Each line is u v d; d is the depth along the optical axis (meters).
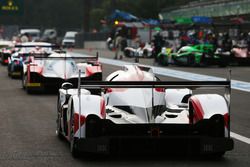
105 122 28.50
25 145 33.59
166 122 29.22
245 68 118.12
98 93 38.06
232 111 51.81
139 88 31.22
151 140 28.14
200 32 162.38
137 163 28.47
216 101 29.34
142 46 176.00
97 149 27.70
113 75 34.94
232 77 93.44
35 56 66.69
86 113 28.34
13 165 28.11
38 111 50.41
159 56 125.88
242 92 70.00
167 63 124.44
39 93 66.56
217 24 157.50
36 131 39.03
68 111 31.53
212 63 120.62
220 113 28.66
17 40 160.75
